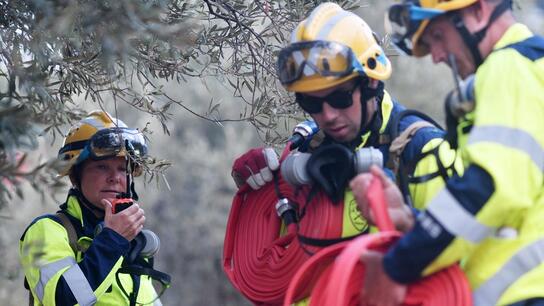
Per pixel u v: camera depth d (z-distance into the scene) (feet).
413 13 20.45
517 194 18.75
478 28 20.42
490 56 20.07
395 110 24.62
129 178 29.22
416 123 23.80
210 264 106.73
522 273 19.71
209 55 28.66
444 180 22.93
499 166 18.79
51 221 29.14
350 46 23.47
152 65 27.50
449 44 20.65
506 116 19.24
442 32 20.70
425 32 20.88
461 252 19.10
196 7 27.99
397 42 21.26
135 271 28.96
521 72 19.62
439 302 19.92
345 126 23.68
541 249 19.57
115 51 22.43
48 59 24.14
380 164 23.16
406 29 20.88
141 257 29.81
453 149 21.38
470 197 18.83
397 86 97.96
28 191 64.18
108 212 28.66
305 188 25.02
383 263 19.44
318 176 23.73
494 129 19.17
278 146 28.66
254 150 26.68
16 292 54.13
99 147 28.86
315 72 22.97
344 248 21.29
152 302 29.35
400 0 20.85
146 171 29.84
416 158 23.35
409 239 19.17
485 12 20.43
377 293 19.70
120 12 21.68
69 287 27.73
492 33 20.49
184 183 109.40
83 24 22.03
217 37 28.68
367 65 23.62
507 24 20.58
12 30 24.14
